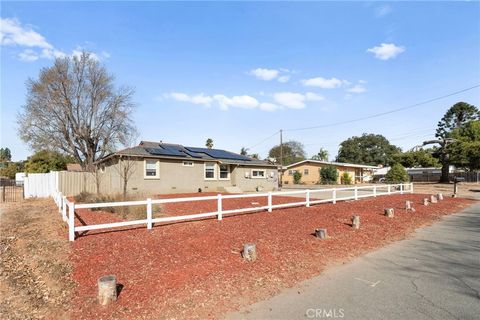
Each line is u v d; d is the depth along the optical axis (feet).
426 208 52.54
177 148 86.58
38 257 22.04
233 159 93.20
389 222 38.09
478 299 15.89
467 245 27.81
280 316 14.35
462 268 21.06
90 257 21.30
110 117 120.37
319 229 27.99
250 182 95.40
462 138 151.33
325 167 154.40
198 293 16.62
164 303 15.51
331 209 45.42
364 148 280.10
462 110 191.62
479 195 85.66
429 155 159.94
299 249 24.57
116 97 122.11
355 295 16.62
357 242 28.02
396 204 55.42
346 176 152.46
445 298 16.06
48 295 16.55
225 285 17.69
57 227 31.14
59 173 66.74
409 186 89.40
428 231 34.60
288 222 34.30
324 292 17.10
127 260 20.86
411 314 14.33
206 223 32.96
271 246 24.88
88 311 14.79
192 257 21.80
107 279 15.53
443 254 24.75
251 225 32.24
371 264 22.16
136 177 70.38
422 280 18.80
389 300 15.92
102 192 66.03
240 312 14.83
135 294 16.31
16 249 24.49
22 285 17.90
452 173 167.43
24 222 35.45
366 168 179.52
